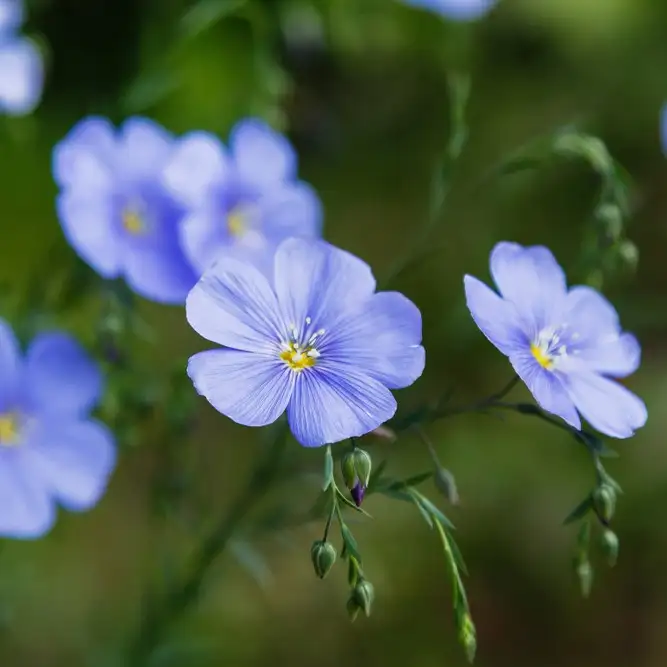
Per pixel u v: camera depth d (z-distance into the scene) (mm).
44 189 525
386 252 594
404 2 535
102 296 450
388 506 538
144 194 455
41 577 507
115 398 446
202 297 389
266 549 538
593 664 563
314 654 530
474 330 498
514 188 549
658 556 567
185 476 458
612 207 438
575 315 407
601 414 398
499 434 559
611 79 596
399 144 598
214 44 530
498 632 562
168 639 469
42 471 433
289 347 389
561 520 562
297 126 582
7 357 433
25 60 485
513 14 586
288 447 436
